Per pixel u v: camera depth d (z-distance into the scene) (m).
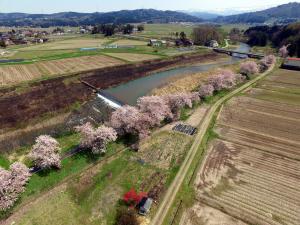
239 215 29.97
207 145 45.22
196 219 29.34
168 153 42.50
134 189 34.22
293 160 41.28
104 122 52.81
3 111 56.44
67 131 50.47
